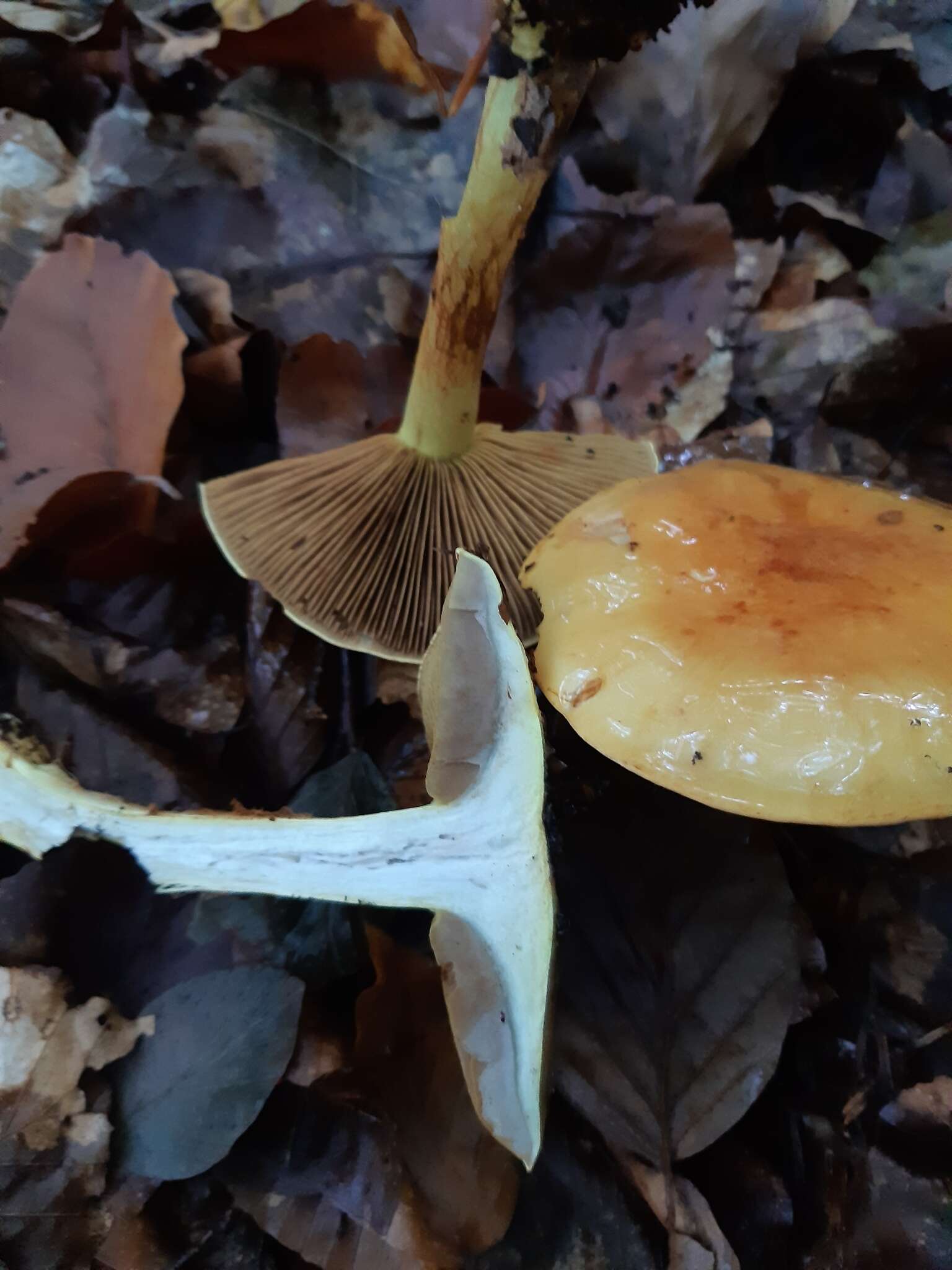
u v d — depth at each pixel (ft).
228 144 0.62
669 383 0.63
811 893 0.46
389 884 0.40
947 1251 0.37
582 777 0.46
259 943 0.42
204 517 0.52
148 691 0.50
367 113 0.63
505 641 0.35
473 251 0.43
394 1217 0.38
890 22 0.65
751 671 0.36
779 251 0.64
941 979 0.43
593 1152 0.40
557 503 0.53
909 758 0.34
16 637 0.49
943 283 0.62
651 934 0.43
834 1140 0.40
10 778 0.42
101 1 0.64
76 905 0.42
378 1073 0.40
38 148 0.60
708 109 0.65
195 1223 0.38
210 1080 0.39
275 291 0.61
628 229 0.63
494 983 0.39
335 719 0.52
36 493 0.48
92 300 0.50
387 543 0.51
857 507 0.42
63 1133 0.38
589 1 0.35
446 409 0.49
